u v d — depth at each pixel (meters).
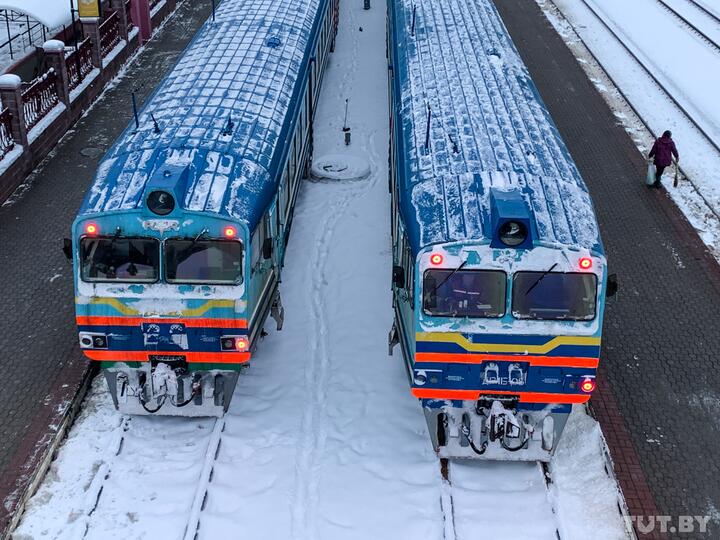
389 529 8.88
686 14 29.02
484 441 9.45
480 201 9.31
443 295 8.91
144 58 23.19
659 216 16.02
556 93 21.89
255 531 8.75
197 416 10.29
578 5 29.81
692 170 18.12
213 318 9.62
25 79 19.56
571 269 8.78
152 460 9.76
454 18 16.20
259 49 14.73
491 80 12.99
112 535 8.67
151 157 10.34
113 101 20.31
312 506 9.17
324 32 20.23
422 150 10.80
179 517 8.89
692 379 11.54
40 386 10.95
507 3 29.52
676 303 13.28
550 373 9.16
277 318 12.00
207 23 16.52
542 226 8.97
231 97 12.55
